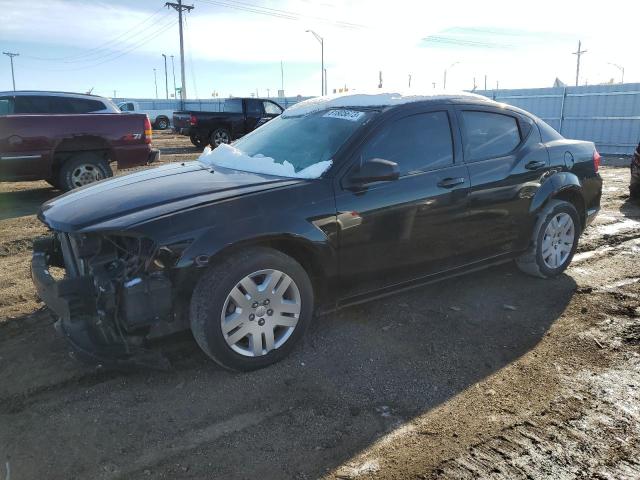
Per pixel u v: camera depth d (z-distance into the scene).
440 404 3.09
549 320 4.21
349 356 3.63
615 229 7.11
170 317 3.12
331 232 3.53
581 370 3.45
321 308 3.71
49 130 8.91
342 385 3.28
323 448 2.71
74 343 3.19
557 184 4.86
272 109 20.22
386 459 2.62
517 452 2.66
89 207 3.30
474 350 3.72
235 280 3.19
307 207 3.44
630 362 3.55
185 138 25.48
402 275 4.01
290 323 3.49
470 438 2.78
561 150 5.02
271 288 3.36
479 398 3.14
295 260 3.50
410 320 4.19
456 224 4.18
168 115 36.69
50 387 3.25
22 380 3.32
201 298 3.14
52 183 9.96
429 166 4.06
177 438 2.78
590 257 5.87
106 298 3.05
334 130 3.97
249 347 3.38
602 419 2.92
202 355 3.63
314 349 3.72
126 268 3.07
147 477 2.50
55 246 3.97
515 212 4.60
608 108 18.27
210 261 3.09
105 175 9.60
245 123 19.45
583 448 2.69
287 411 3.02
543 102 20.19
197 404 3.08
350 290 3.77
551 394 3.17
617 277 5.20
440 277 4.29
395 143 3.92
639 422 2.89
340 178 3.61
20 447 2.71
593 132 18.81
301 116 4.48
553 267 5.07
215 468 2.56
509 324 4.14
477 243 4.39
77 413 2.99
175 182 3.66
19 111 9.87
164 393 3.20
